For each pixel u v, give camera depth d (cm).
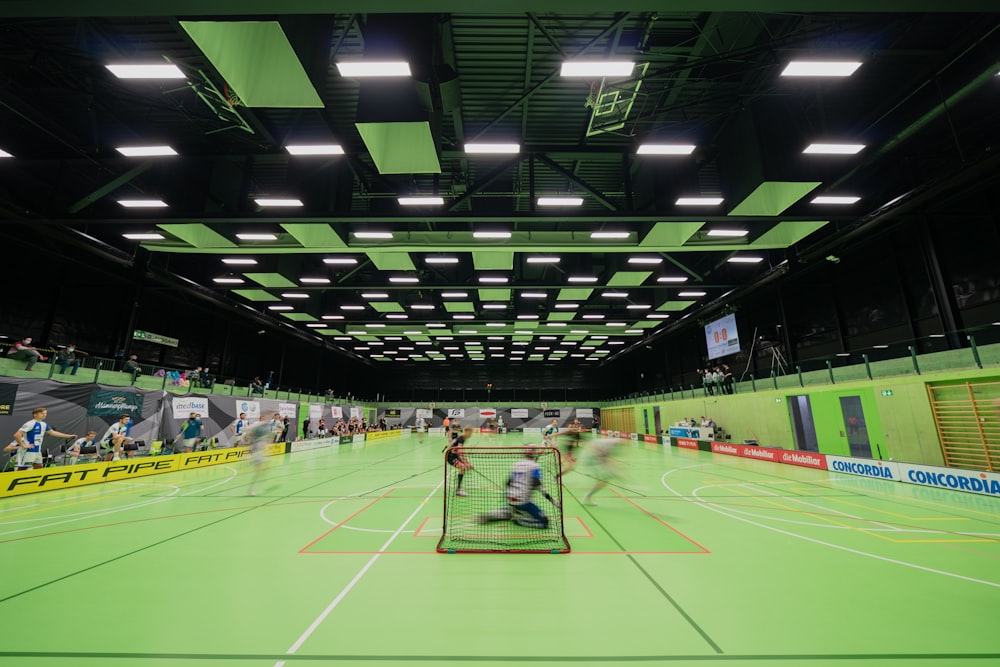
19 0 416
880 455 1247
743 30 783
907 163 1253
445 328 2877
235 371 2764
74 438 1105
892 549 521
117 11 436
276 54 590
